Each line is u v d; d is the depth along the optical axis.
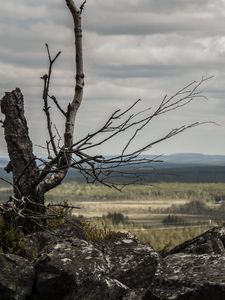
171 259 5.03
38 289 4.97
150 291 4.73
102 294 4.91
